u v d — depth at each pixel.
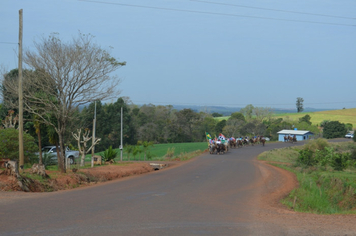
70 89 18.89
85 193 13.34
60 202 10.77
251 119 119.56
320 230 7.78
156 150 58.69
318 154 32.38
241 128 94.31
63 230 7.19
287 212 10.58
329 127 97.25
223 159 37.72
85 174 19.05
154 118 97.44
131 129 78.62
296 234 7.36
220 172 24.03
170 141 90.69
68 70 18.69
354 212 12.46
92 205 10.41
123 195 12.90
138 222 8.20
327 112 159.25
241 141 62.81
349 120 131.62
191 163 32.44
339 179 20.25
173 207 10.52
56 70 18.70
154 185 16.59
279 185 17.88
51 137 19.77
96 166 26.47
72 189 15.08
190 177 20.70
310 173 24.69
